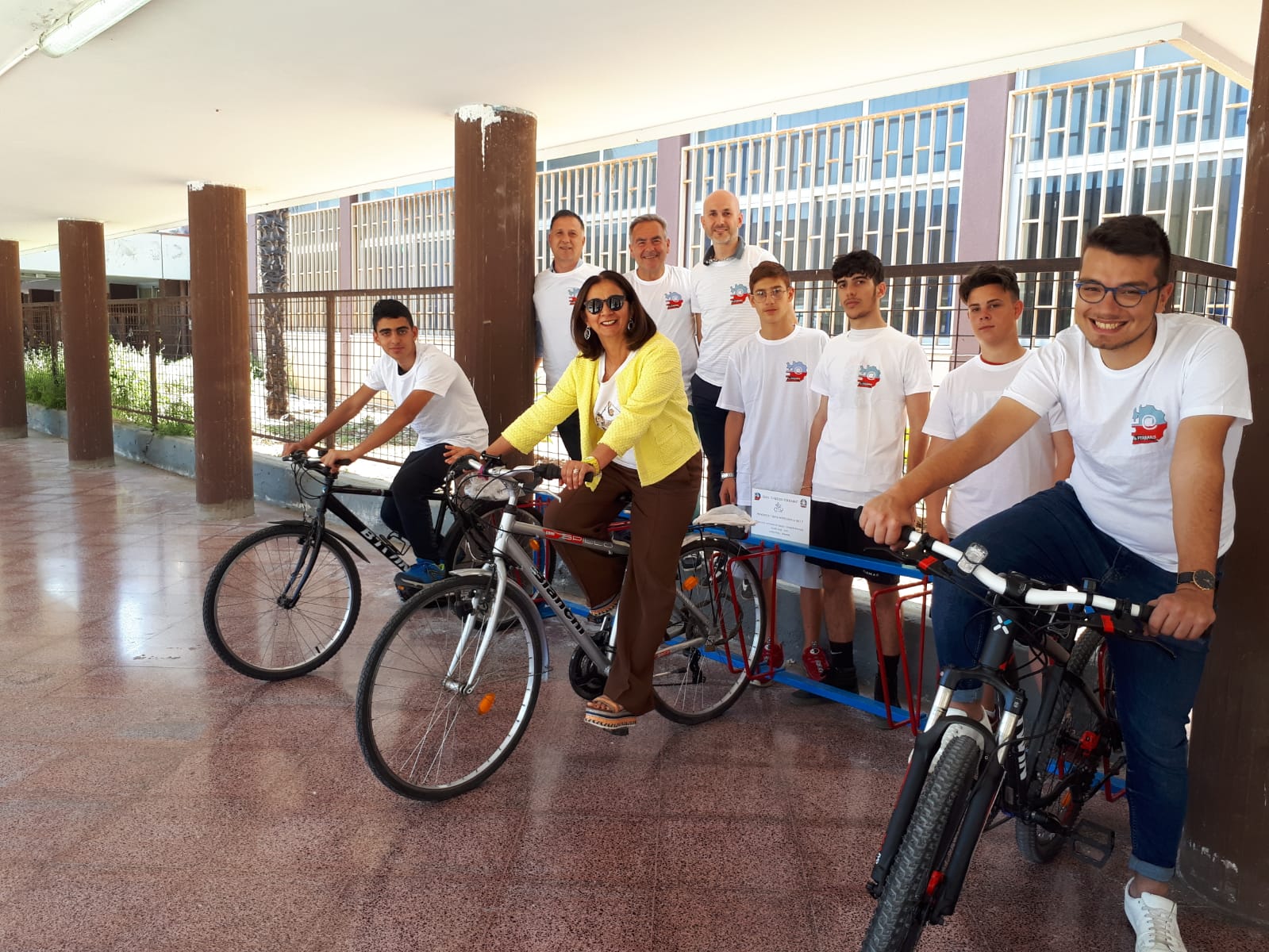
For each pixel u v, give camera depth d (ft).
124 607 16.72
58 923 7.88
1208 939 7.96
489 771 10.45
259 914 8.05
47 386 43.37
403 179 24.84
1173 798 7.44
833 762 11.19
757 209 37.42
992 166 31.60
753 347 13.74
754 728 12.12
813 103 17.28
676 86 16.16
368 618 16.24
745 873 8.82
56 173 24.17
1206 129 28.55
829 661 13.21
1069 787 8.16
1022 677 7.38
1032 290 13.83
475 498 11.94
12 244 40.22
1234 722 8.17
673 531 10.66
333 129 19.39
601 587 11.25
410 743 11.37
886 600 12.27
